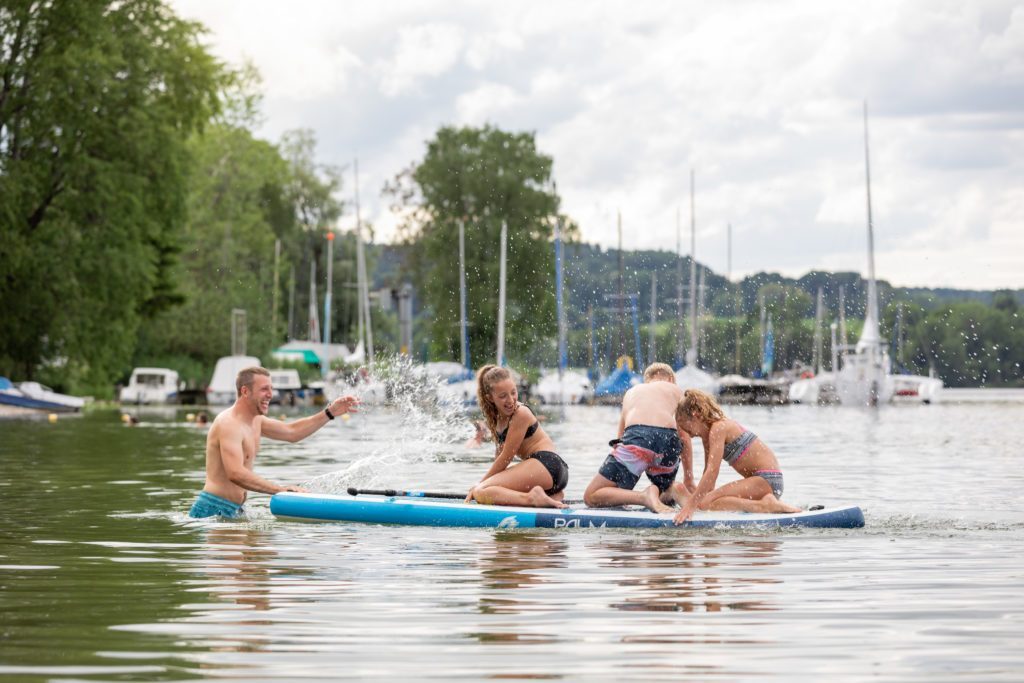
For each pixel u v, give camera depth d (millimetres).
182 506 13266
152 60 47062
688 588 8008
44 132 44812
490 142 83375
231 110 88750
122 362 53500
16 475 17797
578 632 6660
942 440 28938
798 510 11500
